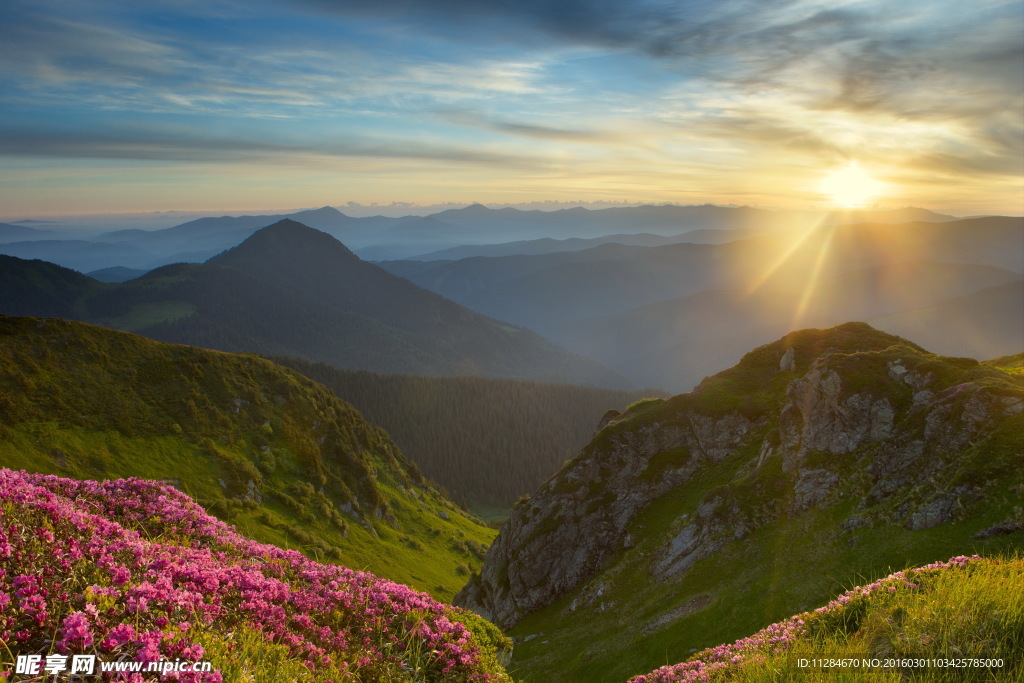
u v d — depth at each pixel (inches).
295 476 5442.9
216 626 386.9
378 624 522.3
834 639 507.2
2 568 348.5
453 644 531.2
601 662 1674.5
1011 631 418.9
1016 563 592.4
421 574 5073.8
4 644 290.5
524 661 1978.3
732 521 1993.1
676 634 1612.9
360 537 5182.1
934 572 662.5
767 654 506.9
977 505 1414.9
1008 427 1601.9
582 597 2258.9
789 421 2290.8
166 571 423.5
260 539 4269.2
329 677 399.5
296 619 462.6
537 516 2684.5
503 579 2714.1
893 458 1854.1
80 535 426.6
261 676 350.6
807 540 1711.4
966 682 380.2
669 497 2475.4
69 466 4266.7
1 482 491.8
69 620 305.9
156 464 4677.7
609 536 2459.4
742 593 1622.8
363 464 6254.9
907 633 460.4
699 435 2650.1
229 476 4859.7
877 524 1588.3
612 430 2765.7
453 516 7214.6
